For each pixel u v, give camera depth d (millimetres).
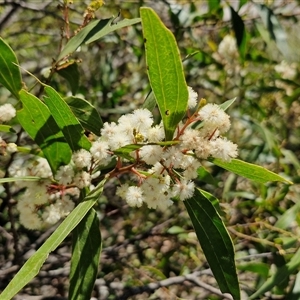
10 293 221
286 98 709
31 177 296
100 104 703
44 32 832
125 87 773
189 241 625
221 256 288
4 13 795
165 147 262
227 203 578
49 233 538
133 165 281
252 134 675
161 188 274
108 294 505
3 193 556
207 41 706
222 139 267
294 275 484
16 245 437
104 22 358
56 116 288
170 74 243
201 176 385
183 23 636
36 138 301
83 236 292
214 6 614
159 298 558
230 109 702
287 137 699
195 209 293
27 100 286
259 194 580
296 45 708
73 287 282
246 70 719
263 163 632
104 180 280
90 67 759
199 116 259
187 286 570
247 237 475
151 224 690
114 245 615
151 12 223
